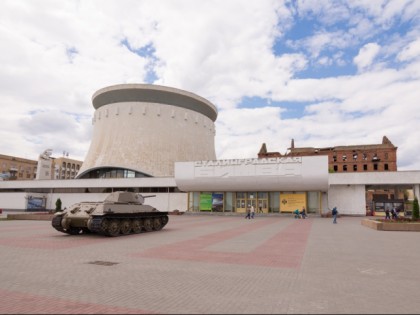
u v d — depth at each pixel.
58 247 13.00
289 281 7.67
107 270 8.75
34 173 100.81
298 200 38.69
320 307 5.79
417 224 20.73
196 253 11.66
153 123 59.34
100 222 16.28
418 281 7.74
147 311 5.54
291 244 14.14
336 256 11.16
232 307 5.77
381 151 67.38
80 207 18.41
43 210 52.00
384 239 16.30
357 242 15.00
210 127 69.56
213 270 8.83
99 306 5.78
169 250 12.37
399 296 6.50
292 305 5.89
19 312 5.45
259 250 12.41
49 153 60.56
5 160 92.25
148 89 59.19
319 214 36.94
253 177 37.56
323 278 7.99
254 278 7.95
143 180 47.72
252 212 34.47
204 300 6.17
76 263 9.70
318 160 35.75
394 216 29.86
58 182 52.53
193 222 28.19
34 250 12.16
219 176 38.88
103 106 62.59
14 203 52.62
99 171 56.91
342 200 40.59
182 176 40.38
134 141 57.88
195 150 63.19
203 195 42.03
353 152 68.81
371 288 7.10
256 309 5.66
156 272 8.54
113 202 18.66
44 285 7.18
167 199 46.38
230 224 25.94
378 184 39.53
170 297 6.36
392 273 8.59
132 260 10.25
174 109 61.34
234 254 11.48
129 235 18.02
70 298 6.24
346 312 5.54
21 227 22.09
